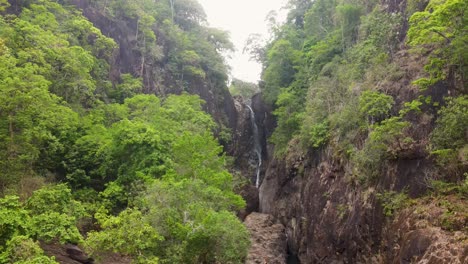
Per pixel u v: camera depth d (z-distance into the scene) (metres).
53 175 25.97
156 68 48.59
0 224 14.25
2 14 33.25
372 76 29.31
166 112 34.75
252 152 57.97
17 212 15.22
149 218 19.55
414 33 21.88
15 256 13.18
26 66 23.81
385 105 25.72
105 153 27.08
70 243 19.16
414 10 29.41
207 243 19.78
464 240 16.56
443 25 21.44
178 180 23.94
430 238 18.06
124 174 26.08
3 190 20.12
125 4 47.44
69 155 26.70
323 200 32.09
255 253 33.91
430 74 23.42
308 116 36.81
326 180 32.47
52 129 26.91
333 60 38.22
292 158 41.03
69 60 29.70
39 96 21.86
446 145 21.86
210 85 54.97
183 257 19.58
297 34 53.69
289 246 39.12
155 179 22.94
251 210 45.81
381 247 23.36
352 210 27.47
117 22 45.62
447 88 23.70
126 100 35.69
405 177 23.45
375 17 33.78
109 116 34.44
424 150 23.00
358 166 27.38
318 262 31.31
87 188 26.86
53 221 16.38
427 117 23.95
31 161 23.22
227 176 25.72
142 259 17.02
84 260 18.77
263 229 39.81
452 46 21.86
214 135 49.72
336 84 35.16
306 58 45.50
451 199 20.06
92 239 16.94
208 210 20.77
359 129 28.97
